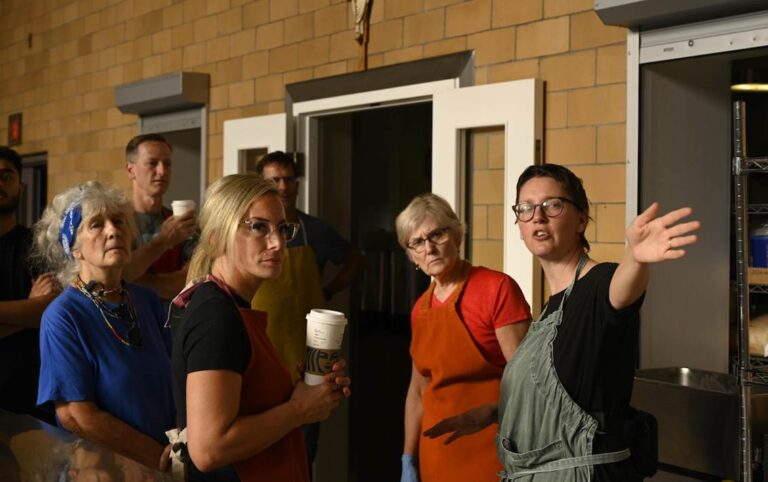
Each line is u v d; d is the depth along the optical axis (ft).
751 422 7.68
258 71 15.38
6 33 24.52
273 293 11.62
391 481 15.02
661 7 8.93
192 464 5.41
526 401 6.03
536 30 10.91
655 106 9.81
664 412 8.34
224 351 5.13
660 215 9.86
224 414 5.08
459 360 7.89
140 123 18.47
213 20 16.47
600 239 10.24
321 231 13.07
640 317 9.79
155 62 18.21
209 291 5.42
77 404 6.72
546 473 5.86
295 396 5.56
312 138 14.69
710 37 9.03
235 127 15.39
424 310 8.23
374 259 18.49
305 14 14.35
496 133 11.35
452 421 7.30
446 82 11.98
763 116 10.27
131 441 6.81
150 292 7.89
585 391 5.74
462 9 11.81
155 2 18.17
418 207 8.11
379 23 13.03
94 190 7.46
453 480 7.91
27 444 5.50
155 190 11.52
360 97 13.30
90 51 20.58
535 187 6.32
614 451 5.71
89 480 4.77
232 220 5.51
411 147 18.83
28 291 10.02
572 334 5.78
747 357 7.44
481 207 11.55
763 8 8.59
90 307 7.08
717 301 10.27
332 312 5.81
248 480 5.44
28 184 23.91
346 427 15.30
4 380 9.42
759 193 10.10
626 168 9.93
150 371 7.22
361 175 18.70
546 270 6.55
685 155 10.00
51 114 22.30
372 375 18.21
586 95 10.38
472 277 8.07
